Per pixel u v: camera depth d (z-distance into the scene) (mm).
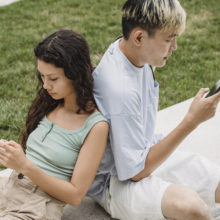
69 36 1681
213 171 1982
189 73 4344
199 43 5023
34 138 1841
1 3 6641
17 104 3645
